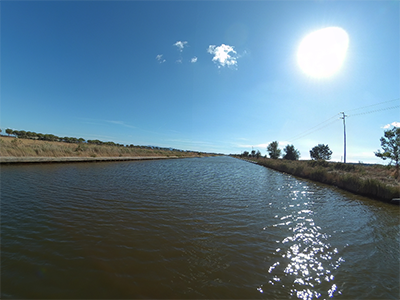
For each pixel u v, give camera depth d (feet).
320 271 13.73
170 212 24.80
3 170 50.57
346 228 22.11
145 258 14.17
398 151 56.65
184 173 71.05
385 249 17.28
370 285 12.39
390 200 36.04
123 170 68.74
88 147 119.34
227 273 12.98
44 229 17.95
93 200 28.07
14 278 11.35
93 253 14.43
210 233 19.19
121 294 10.65
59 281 11.32
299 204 32.24
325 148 148.36
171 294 10.86
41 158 70.28
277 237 19.04
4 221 19.25
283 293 11.39
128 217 22.16
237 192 39.96
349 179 48.26
